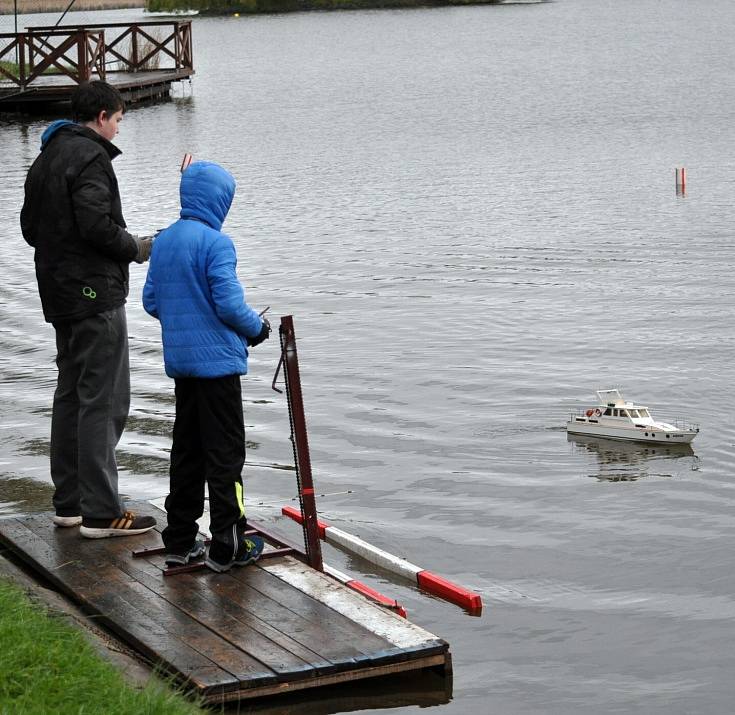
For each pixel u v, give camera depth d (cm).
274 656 628
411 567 902
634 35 10075
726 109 5109
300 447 762
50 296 749
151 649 632
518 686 731
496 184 3309
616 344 1670
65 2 16025
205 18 14175
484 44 9575
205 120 5103
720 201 2923
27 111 5156
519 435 1290
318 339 1722
